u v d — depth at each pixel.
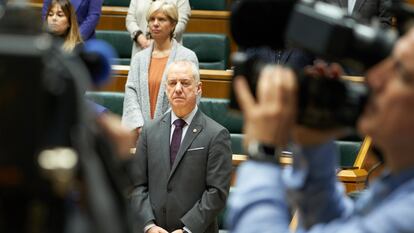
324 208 2.80
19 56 1.78
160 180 9.03
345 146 11.12
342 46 2.32
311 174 2.75
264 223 2.38
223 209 9.22
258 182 2.44
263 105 2.42
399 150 2.39
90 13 13.76
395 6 2.44
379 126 2.37
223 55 15.37
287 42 2.57
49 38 1.98
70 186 1.89
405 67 2.27
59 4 10.97
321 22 2.34
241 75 2.50
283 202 2.45
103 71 2.29
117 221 2.01
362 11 11.62
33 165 1.82
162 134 9.15
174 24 11.73
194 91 9.16
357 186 9.55
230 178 9.04
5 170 1.81
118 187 2.09
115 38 15.84
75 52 2.26
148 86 11.48
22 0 1.94
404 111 2.31
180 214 8.93
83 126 1.94
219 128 9.10
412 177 2.40
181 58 11.66
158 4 11.66
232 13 2.58
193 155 8.98
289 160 7.22
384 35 2.35
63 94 1.88
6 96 1.79
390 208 2.28
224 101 11.93
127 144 2.20
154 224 8.98
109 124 2.19
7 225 1.86
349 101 2.47
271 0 2.54
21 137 1.80
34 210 1.87
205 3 17.19
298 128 2.59
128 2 17.34
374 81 2.36
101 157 2.08
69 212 1.93
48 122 1.85
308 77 2.48
